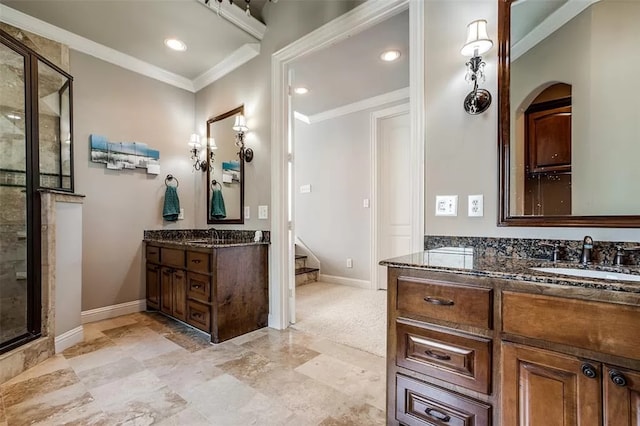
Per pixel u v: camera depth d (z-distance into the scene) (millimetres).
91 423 1463
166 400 1651
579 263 1294
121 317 3064
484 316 1089
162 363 2078
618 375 850
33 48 2541
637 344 829
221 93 3371
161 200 3438
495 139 1558
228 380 1859
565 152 1413
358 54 2930
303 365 2055
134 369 1993
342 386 1801
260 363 2080
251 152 3012
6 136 2217
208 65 3301
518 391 1021
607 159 1334
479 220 1597
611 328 864
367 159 4207
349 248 4406
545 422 970
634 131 1286
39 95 2375
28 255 2158
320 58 3014
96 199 2959
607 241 1284
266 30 2826
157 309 3092
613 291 859
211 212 3484
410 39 1836
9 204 2199
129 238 3193
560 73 1439
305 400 1661
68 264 2361
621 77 1315
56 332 2236
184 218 3625
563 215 1401
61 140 2631
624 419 845
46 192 2188
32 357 2020
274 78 2777
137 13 2459
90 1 2312
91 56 2920
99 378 1877
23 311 2131
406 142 4008
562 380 941
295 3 2592
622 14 1318
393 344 1317
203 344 2400
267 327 2785
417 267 1248
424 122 1775
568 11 1428
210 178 3510
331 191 4598
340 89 3789
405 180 4027
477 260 1383
